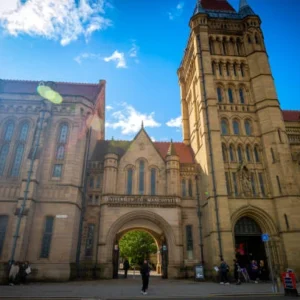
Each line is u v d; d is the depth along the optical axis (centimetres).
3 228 2736
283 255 2864
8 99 3306
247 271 3038
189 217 3366
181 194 3494
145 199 3216
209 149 3322
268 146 3334
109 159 3434
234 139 3456
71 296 1571
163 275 3219
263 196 3162
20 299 1464
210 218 3011
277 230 2983
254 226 3141
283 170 3120
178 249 3028
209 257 3023
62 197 2927
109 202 3164
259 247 3127
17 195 2889
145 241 6353
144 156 3609
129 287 2130
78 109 3359
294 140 3597
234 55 4034
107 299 1495
